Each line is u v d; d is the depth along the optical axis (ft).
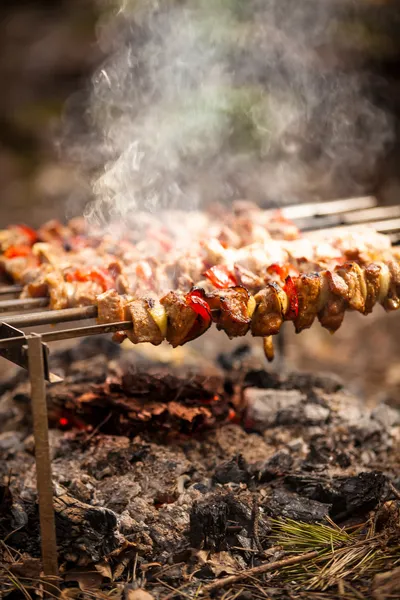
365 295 3.82
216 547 3.64
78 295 3.89
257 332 3.72
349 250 4.04
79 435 4.35
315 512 3.82
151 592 3.50
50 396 4.46
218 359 5.17
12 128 14.58
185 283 3.89
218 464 4.21
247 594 3.44
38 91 15.75
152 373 4.44
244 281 3.85
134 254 4.15
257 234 4.28
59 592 3.47
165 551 3.66
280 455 4.18
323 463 4.25
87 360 5.05
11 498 3.80
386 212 5.01
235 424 4.54
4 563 3.59
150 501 3.92
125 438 4.25
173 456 4.16
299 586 3.49
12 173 13.04
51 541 3.43
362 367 6.31
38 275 4.09
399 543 3.62
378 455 4.43
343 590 3.43
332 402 4.77
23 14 17.37
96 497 3.90
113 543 3.62
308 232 4.57
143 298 3.58
